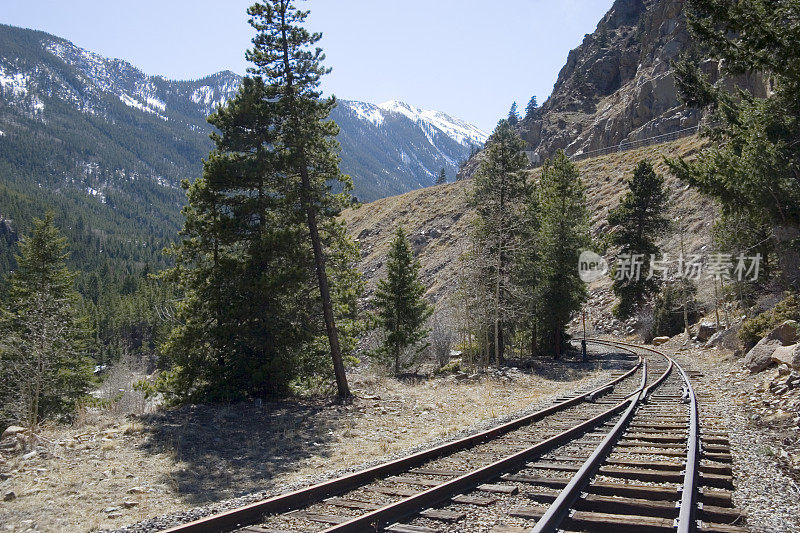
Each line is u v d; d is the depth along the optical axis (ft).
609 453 27.32
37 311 65.46
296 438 41.42
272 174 59.57
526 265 110.52
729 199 51.83
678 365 77.46
